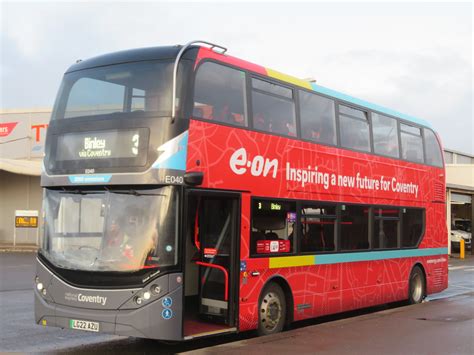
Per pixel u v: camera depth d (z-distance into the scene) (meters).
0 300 13.28
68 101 8.60
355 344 8.51
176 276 7.63
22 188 34.66
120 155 7.86
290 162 9.99
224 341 9.54
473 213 40.19
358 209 11.83
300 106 10.44
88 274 7.79
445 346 8.43
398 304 14.21
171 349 8.84
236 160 8.80
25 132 34.16
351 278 11.52
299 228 10.15
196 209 9.07
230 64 8.95
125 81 8.22
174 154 7.75
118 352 8.52
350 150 11.68
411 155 14.01
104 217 7.88
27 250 29.92
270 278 9.43
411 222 13.80
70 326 7.84
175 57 8.12
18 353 8.28
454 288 18.34
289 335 9.20
